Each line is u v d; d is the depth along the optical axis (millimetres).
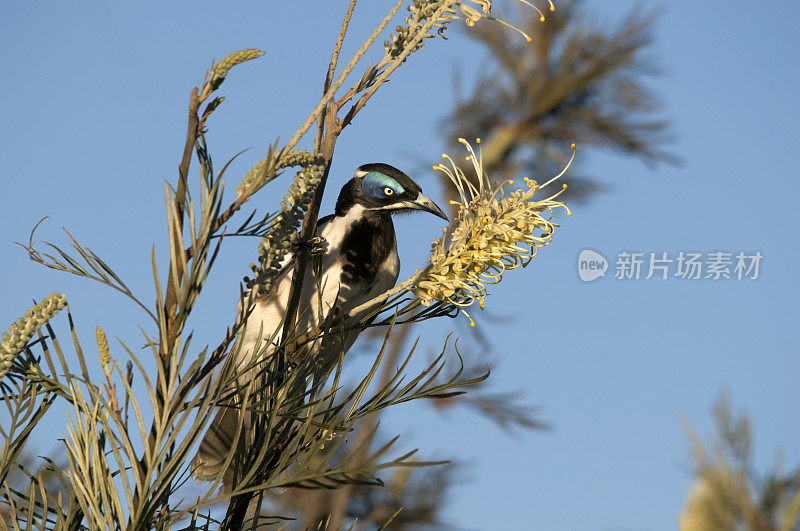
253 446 3553
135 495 3078
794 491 4121
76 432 3098
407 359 3393
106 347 3090
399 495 6684
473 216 3865
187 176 3090
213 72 3092
